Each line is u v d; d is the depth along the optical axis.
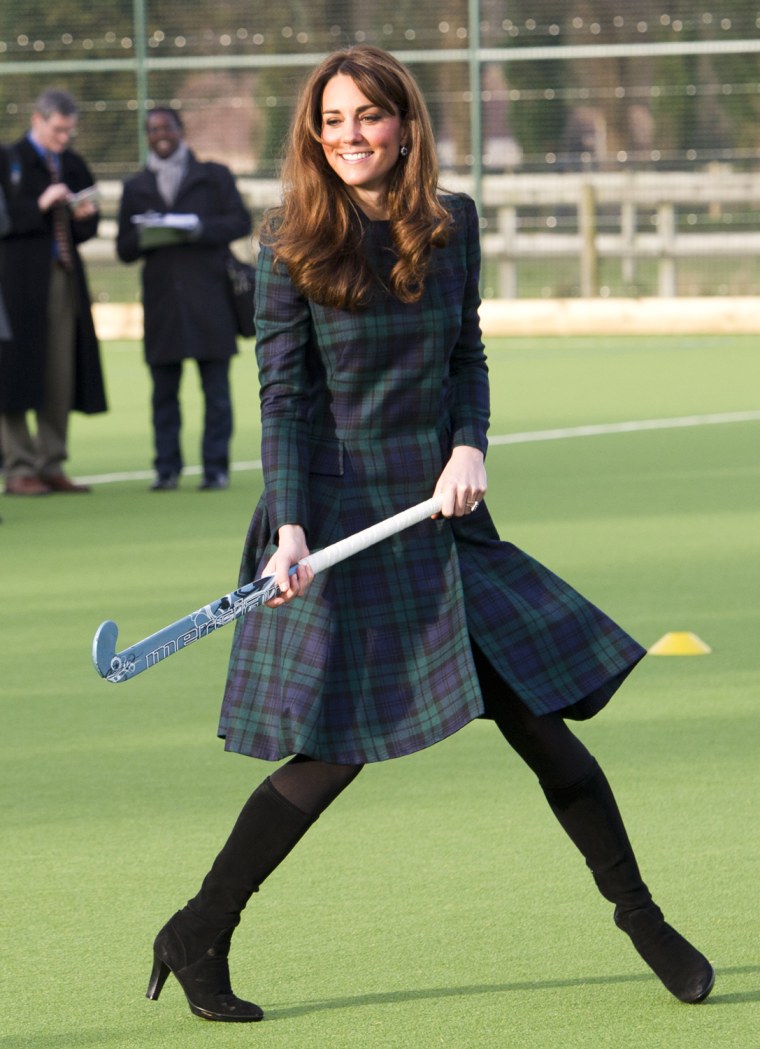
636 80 74.88
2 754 19.12
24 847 16.20
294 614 12.09
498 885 15.06
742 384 57.59
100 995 13.02
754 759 18.48
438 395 12.33
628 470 40.16
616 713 20.27
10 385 37.50
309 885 15.13
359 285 11.93
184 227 36.72
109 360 71.25
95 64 77.06
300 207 12.00
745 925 14.03
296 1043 12.12
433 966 13.40
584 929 14.08
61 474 38.56
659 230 75.56
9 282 37.28
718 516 33.78
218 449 38.47
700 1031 12.16
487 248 76.88
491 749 19.17
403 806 17.25
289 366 12.15
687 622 24.78
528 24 75.38
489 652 12.00
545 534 32.19
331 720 11.90
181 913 12.52
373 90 11.82
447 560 12.17
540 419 50.09
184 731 19.94
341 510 12.16
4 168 37.03
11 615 26.23
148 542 32.06
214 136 77.31
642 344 71.81
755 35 73.81
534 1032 12.20
